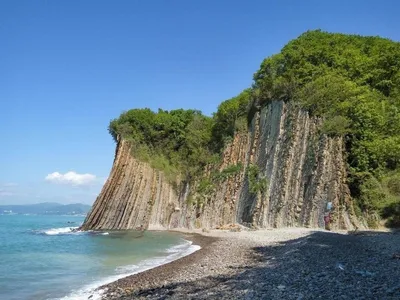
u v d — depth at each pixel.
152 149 88.25
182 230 69.19
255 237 41.00
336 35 69.94
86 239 53.03
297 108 56.09
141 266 27.83
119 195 80.12
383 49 62.53
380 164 46.75
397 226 41.09
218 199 68.75
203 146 85.31
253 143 66.50
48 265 28.50
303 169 50.56
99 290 19.36
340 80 55.41
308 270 18.75
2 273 25.00
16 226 98.56
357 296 12.95
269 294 14.56
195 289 17.53
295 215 48.91
